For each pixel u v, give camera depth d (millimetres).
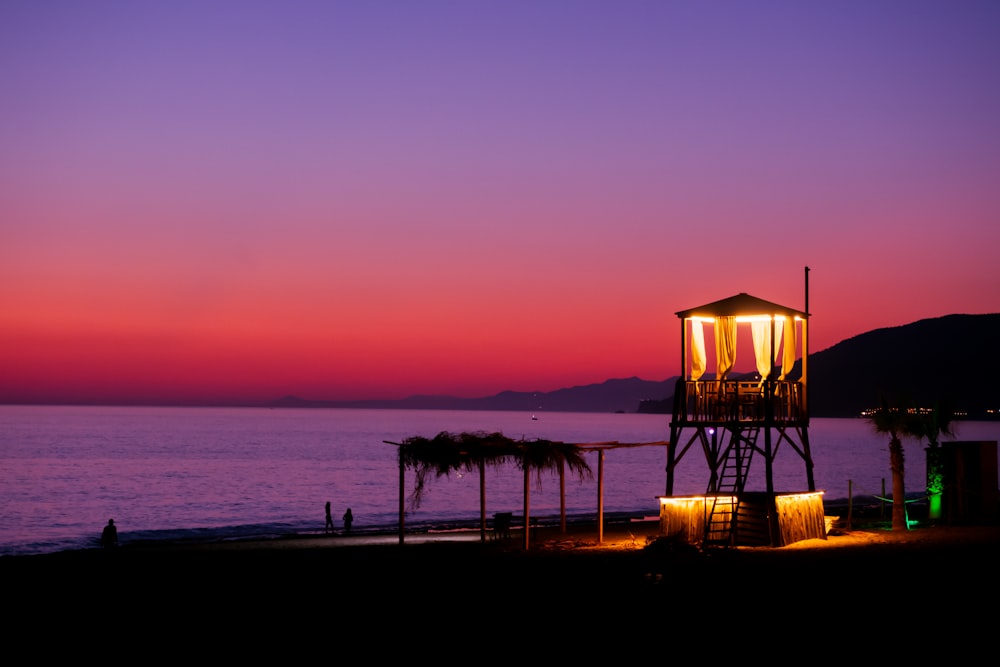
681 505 29422
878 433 34094
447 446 31375
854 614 19562
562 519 36344
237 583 25781
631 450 183000
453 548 33875
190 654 17875
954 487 34594
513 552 30875
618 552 29406
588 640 18141
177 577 27281
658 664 16531
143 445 181875
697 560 25562
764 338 32094
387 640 18578
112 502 82625
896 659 16516
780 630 18453
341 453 162250
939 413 34125
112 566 30547
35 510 76188
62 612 21844
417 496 31812
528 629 19109
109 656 17828
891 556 26078
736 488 29781
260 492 92500
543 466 31984
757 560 25484
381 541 39000
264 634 19312
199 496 88125
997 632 18172
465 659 17078
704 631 18516
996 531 31750
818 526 30406
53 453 153500
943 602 20531
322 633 19297
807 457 30922
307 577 26688
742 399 30625
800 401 30891
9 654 18016
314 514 72562
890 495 75125
